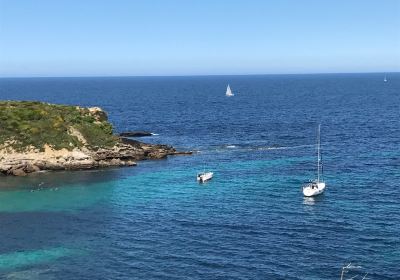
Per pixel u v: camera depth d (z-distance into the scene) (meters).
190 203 81.06
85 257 59.28
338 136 149.00
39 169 104.81
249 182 94.69
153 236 65.94
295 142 140.38
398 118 190.12
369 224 68.81
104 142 115.56
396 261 56.34
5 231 68.50
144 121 196.62
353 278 52.50
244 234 65.81
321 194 84.75
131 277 53.72
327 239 63.41
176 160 116.94
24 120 112.50
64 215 75.75
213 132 163.38
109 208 79.06
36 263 57.59
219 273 54.22
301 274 53.62
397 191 85.69
